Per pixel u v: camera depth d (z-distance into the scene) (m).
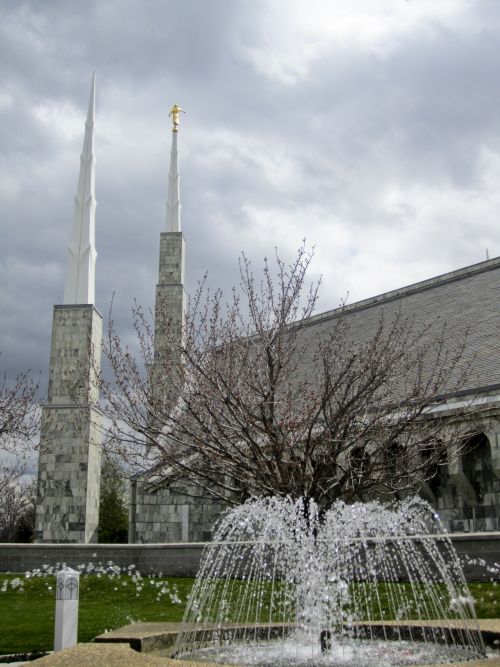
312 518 14.89
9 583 24.16
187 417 20.03
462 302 36.97
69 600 13.47
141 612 20.19
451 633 11.92
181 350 19.80
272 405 17.30
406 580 20.77
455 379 29.42
